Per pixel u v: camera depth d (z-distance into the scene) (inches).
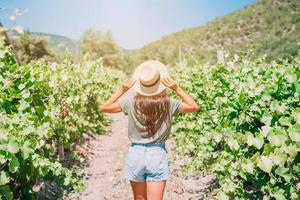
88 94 442.6
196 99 303.0
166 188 248.1
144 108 138.6
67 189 249.3
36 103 232.7
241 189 177.5
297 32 2102.6
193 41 3592.5
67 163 310.0
